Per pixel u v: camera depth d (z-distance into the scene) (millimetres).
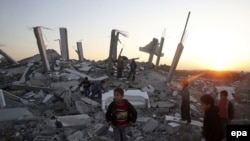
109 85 16609
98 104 13023
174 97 15312
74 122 9570
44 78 17688
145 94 13523
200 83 22391
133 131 9180
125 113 5695
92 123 9938
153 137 8773
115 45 21125
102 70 20125
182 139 8344
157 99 14406
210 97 5297
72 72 18672
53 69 19703
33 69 20188
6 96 13391
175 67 18562
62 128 9141
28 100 14141
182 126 9148
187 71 31000
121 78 18188
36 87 15562
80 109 11992
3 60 25297
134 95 13281
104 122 10359
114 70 20062
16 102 12898
